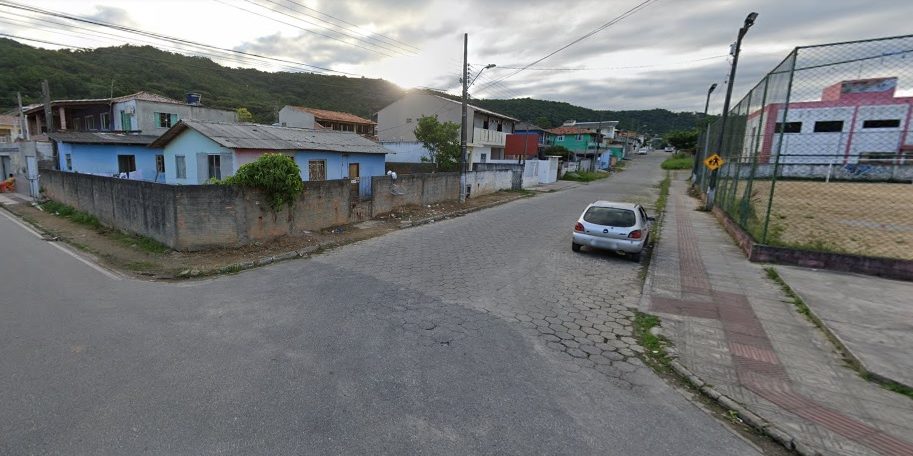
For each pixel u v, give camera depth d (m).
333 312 5.81
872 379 4.32
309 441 3.12
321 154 18.47
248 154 15.53
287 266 8.43
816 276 7.88
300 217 11.27
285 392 3.76
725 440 3.41
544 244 10.90
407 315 5.77
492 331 5.35
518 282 7.55
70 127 29.58
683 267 8.77
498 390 3.96
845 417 3.71
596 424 3.52
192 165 16.86
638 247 9.17
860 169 23.25
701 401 3.99
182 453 2.95
